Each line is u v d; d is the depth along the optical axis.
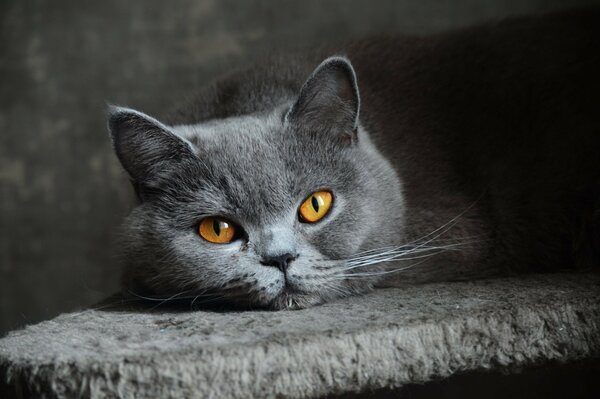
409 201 0.55
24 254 1.02
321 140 0.50
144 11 1.00
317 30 0.96
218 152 0.50
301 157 0.50
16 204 1.02
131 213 0.52
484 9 0.93
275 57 0.62
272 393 0.42
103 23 1.01
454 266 0.55
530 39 0.61
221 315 0.48
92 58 1.01
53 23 1.02
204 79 0.98
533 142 0.57
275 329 0.44
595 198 0.56
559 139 0.57
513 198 0.56
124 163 0.51
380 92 0.58
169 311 0.50
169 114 0.61
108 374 0.40
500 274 0.56
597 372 0.58
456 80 0.59
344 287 0.51
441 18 0.94
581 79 0.59
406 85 0.59
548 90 0.59
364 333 0.43
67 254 1.01
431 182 0.56
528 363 0.45
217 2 0.98
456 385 0.57
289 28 0.97
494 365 0.45
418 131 0.57
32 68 1.02
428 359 0.43
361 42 0.62
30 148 1.02
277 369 0.42
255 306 0.49
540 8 0.91
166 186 0.50
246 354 0.41
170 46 0.99
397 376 0.43
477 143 0.57
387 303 0.48
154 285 0.51
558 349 0.45
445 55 0.60
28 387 0.41
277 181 0.49
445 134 0.57
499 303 0.46
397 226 0.53
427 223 0.55
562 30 0.61
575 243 0.56
